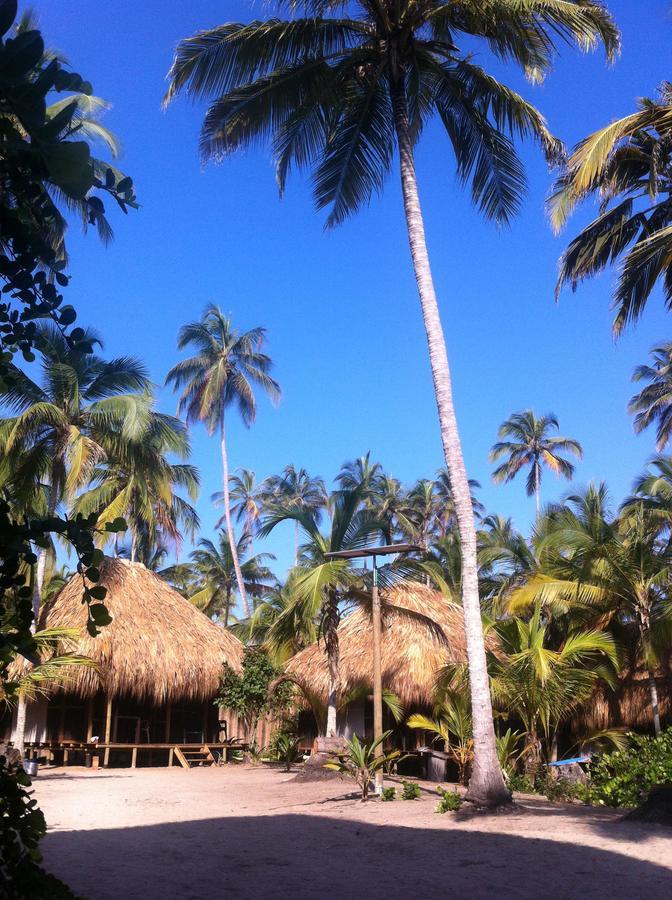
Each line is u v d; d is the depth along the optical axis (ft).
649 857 29.94
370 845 33.30
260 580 186.39
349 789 54.95
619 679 76.23
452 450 47.01
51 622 80.53
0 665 9.23
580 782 54.08
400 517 198.29
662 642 70.08
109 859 29.12
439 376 48.11
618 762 53.16
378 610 51.93
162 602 92.73
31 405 76.18
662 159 65.10
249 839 34.71
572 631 78.95
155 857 29.89
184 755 91.61
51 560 97.86
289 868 28.53
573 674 60.75
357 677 74.90
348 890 25.25
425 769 70.13
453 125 57.62
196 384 152.25
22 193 8.63
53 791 54.95
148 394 83.61
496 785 42.19
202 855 30.66
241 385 152.25
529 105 52.75
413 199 51.49
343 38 53.93
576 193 61.87
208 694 87.97
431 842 33.73
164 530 124.06
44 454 77.87
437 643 75.61
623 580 74.90
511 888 25.57
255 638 129.90
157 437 88.48
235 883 25.82
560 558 81.46
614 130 56.70
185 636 89.10
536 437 195.21
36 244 8.75
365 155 58.13
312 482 223.71
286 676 76.74
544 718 60.54
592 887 25.61
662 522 89.61
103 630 80.02
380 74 54.03
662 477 102.47
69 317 9.18
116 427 80.33
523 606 77.66
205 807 46.98
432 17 53.06
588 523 77.46
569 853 30.83
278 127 55.72
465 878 27.07
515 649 67.21
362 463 209.77
